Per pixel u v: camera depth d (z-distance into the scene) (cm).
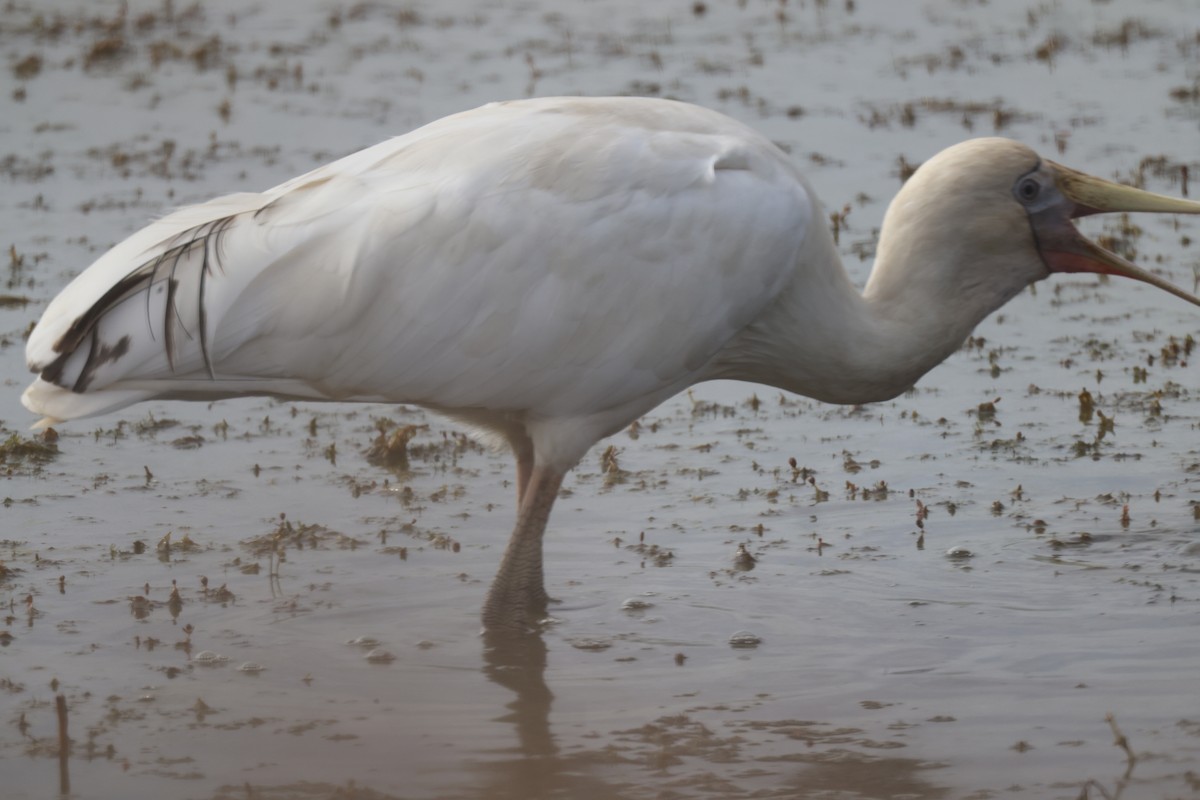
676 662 1032
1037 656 1027
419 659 1038
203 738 927
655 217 1029
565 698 982
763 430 1477
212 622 1087
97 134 2384
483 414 1094
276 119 2455
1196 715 943
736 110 2475
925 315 1117
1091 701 965
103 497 1313
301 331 1002
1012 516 1259
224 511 1289
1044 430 1442
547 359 1031
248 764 897
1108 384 1548
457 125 1053
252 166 2211
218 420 1519
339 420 1528
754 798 857
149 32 3014
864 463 1384
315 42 2956
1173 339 1628
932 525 1248
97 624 1080
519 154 1026
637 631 1077
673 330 1043
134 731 935
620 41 2942
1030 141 2281
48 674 1006
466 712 963
